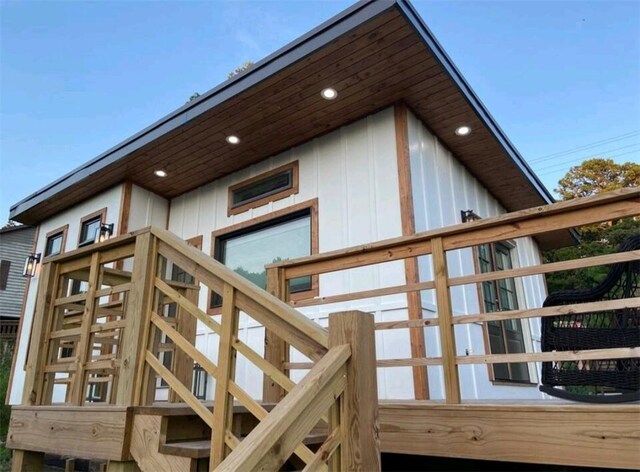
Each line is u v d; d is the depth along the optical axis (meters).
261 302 1.75
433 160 4.92
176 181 6.34
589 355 2.08
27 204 7.29
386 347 4.09
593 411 1.94
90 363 2.58
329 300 3.19
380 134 4.68
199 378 5.35
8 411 6.85
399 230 4.30
